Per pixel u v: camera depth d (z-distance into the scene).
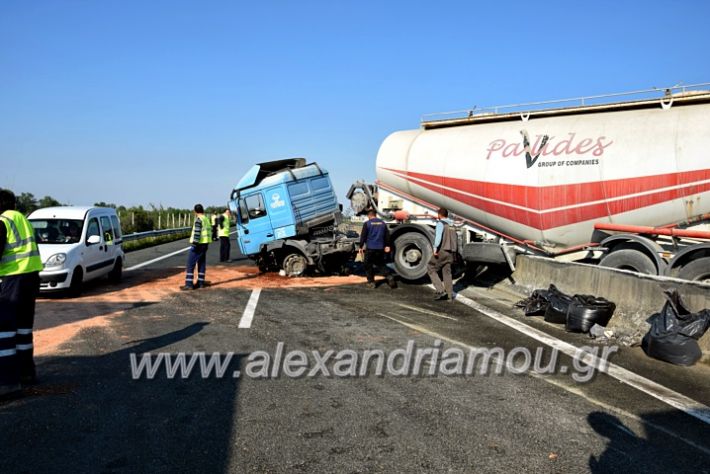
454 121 12.02
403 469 3.22
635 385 4.88
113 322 7.47
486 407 4.27
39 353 5.79
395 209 13.00
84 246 10.13
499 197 10.60
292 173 12.45
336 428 3.82
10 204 4.66
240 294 10.12
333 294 10.17
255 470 3.19
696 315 5.72
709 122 8.53
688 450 3.53
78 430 3.75
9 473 3.12
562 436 3.73
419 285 11.52
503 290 10.80
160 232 27.39
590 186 9.41
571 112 10.31
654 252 8.47
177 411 4.13
